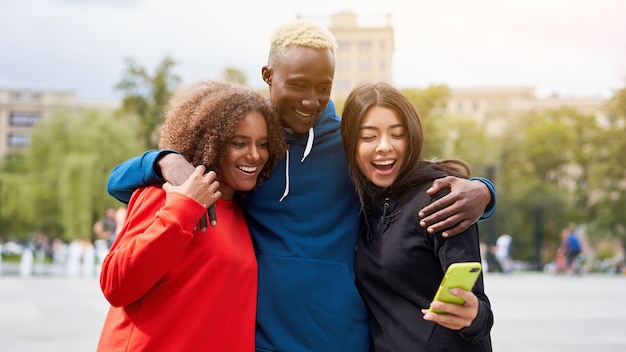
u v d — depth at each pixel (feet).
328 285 8.74
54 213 128.16
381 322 8.48
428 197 8.23
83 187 107.14
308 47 8.68
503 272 83.66
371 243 8.80
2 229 149.69
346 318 8.68
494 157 151.94
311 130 9.25
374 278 8.61
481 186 8.01
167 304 7.77
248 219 9.36
